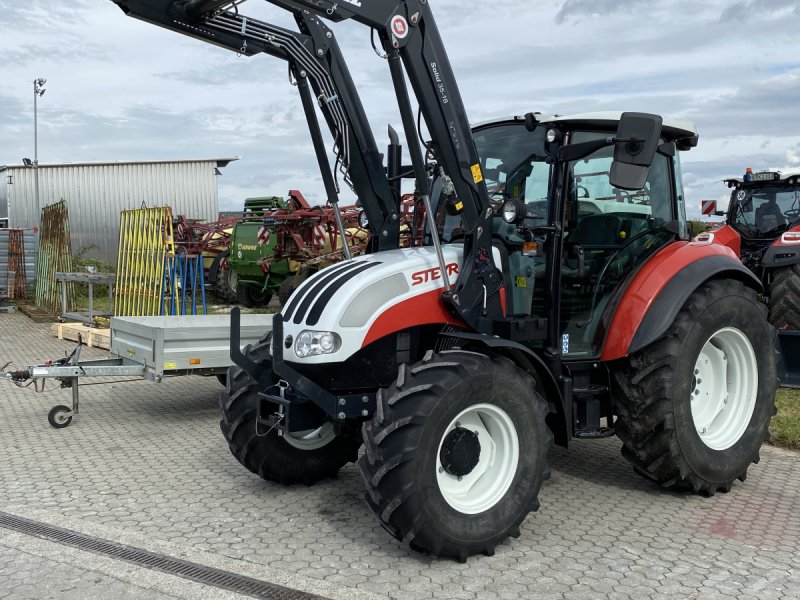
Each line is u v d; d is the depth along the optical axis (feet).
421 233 16.85
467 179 13.74
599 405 15.15
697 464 14.94
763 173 32.91
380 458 11.71
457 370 12.21
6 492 15.38
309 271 43.80
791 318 26.30
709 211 35.09
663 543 12.97
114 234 87.25
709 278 15.70
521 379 12.91
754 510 14.70
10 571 11.62
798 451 18.85
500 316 14.21
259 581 11.35
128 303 38.78
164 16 14.14
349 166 16.11
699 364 16.01
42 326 45.19
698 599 10.91
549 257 14.70
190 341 20.13
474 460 12.67
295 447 15.71
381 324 13.07
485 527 12.26
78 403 22.58
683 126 16.07
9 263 60.54
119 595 10.86
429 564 12.08
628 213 15.90
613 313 15.10
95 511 14.33
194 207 90.94
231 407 15.26
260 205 56.95
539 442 13.00
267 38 15.11
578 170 15.10
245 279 51.78
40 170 83.46
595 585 11.34
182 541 12.92
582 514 14.40
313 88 15.92
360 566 11.98
